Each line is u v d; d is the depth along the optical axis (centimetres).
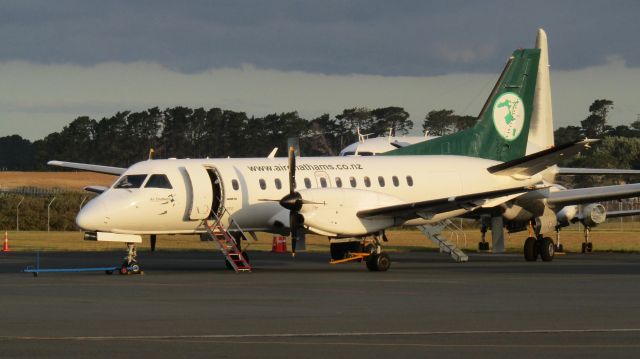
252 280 5103
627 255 8306
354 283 4884
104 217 5656
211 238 6003
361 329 3070
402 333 2975
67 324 3195
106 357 2541
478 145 7338
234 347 2705
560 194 7419
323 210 5825
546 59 8069
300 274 5572
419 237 11862
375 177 6619
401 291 4406
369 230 5950
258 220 6181
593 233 12675
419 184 6756
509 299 4019
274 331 3023
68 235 12250
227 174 6081
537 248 7288
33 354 2586
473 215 7425
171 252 8800
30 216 14038
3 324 3197
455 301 3938
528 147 7862
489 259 7588
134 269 5688
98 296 4166
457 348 2684
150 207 5775
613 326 3134
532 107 7512
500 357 2545
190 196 5919
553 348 2681
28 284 4834
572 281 5003
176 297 4122
